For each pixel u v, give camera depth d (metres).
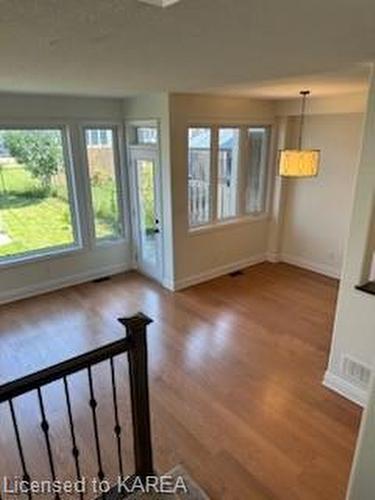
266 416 2.83
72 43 1.81
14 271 4.70
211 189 5.20
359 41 1.85
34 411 2.87
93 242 5.33
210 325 4.18
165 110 4.32
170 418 2.81
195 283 5.30
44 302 4.73
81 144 4.84
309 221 5.71
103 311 4.50
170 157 4.47
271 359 3.55
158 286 5.22
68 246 5.17
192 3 1.27
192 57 2.19
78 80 3.11
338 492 2.24
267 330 4.07
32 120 4.36
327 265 5.62
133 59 2.22
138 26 1.53
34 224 4.82
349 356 2.95
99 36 1.68
